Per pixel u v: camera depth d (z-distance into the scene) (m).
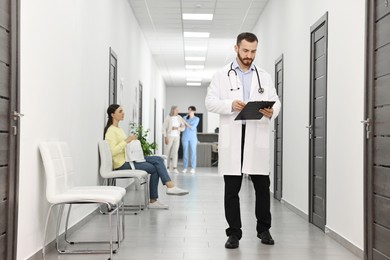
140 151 5.95
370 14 3.26
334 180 4.20
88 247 3.79
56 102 3.84
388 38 2.96
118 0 7.02
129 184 8.13
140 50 10.07
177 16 9.05
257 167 3.81
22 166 3.07
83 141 4.79
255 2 8.00
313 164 4.98
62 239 4.02
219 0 7.93
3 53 2.73
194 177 10.70
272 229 4.64
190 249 3.74
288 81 6.22
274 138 7.20
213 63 14.73
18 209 2.97
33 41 3.26
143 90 10.81
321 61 4.73
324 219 4.49
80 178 4.65
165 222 4.98
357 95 3.62
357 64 3.62
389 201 2.94
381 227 3.07
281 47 6.70
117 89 6.95
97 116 5.50
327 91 4.47
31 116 3.23
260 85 3.86
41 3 3.44
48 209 3.65
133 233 4.39
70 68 4.28
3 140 2.74
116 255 3.53
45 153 3.37
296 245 3.91
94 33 5.31
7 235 2.79
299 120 5.56
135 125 9.00
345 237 3.87
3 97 2.74
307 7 5.23
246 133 3.81
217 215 5.46
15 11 2.89
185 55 13.40
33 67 3.27
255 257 3.48
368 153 3.28
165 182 5.93
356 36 3.65
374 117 3.20
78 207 4.62
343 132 3.96
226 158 3.81
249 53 3.77
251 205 6.37
